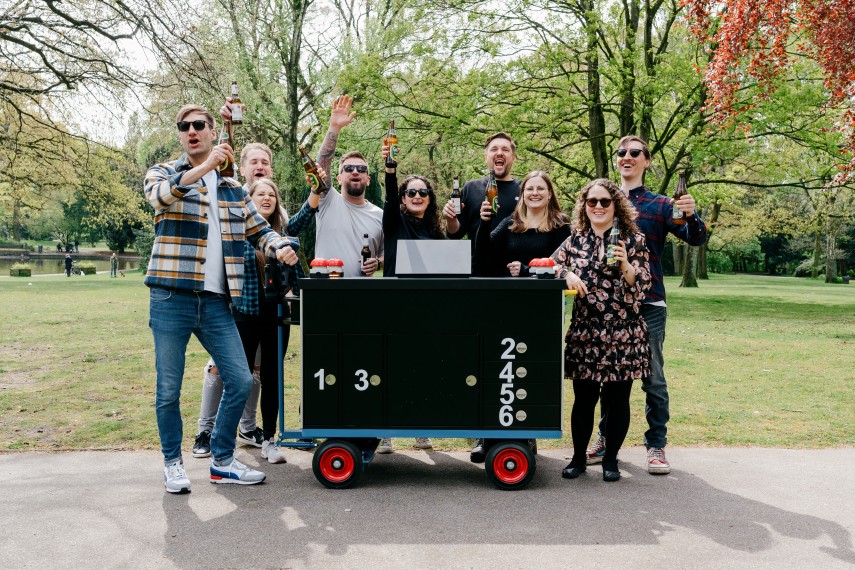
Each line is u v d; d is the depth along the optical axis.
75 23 13.16
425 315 3.75
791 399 6.23
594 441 4.75
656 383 4.07
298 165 17.83
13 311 15.21
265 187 4.49
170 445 3.71
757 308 18.03
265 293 4.18
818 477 3.97
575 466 4.00
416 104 16.06
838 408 5.84
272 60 16.56
